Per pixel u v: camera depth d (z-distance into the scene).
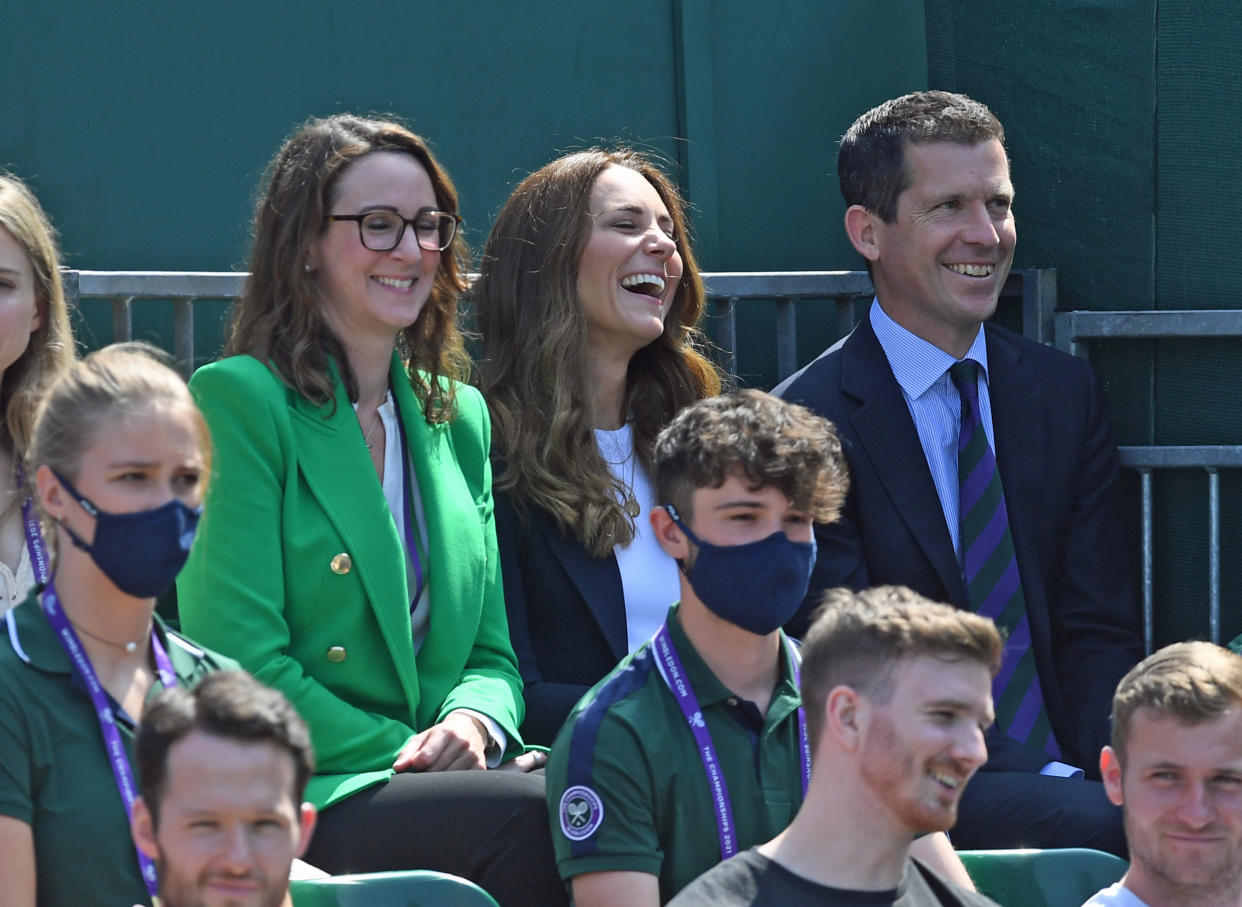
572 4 18.25
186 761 7.51
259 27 16.83
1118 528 15.38
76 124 16.09
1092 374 15.74
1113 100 17.02
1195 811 9.53
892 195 15.12
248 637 11.46
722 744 10.16
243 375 11.95
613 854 9.84
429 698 12.33
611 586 13.71
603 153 15.03
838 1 19.34
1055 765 13.60
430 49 17.59
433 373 13.34
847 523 14.45
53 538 9.12
